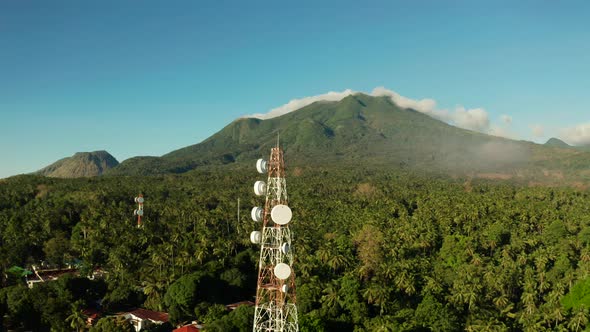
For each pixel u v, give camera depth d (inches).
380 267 4328.3
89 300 4035.4
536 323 3211.1
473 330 3046.3
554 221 5940.0
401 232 5782.5
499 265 4749.0
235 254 5388.8
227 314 3353.8
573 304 3412.9
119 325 3120.1
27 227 6033.5
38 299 3590.1
